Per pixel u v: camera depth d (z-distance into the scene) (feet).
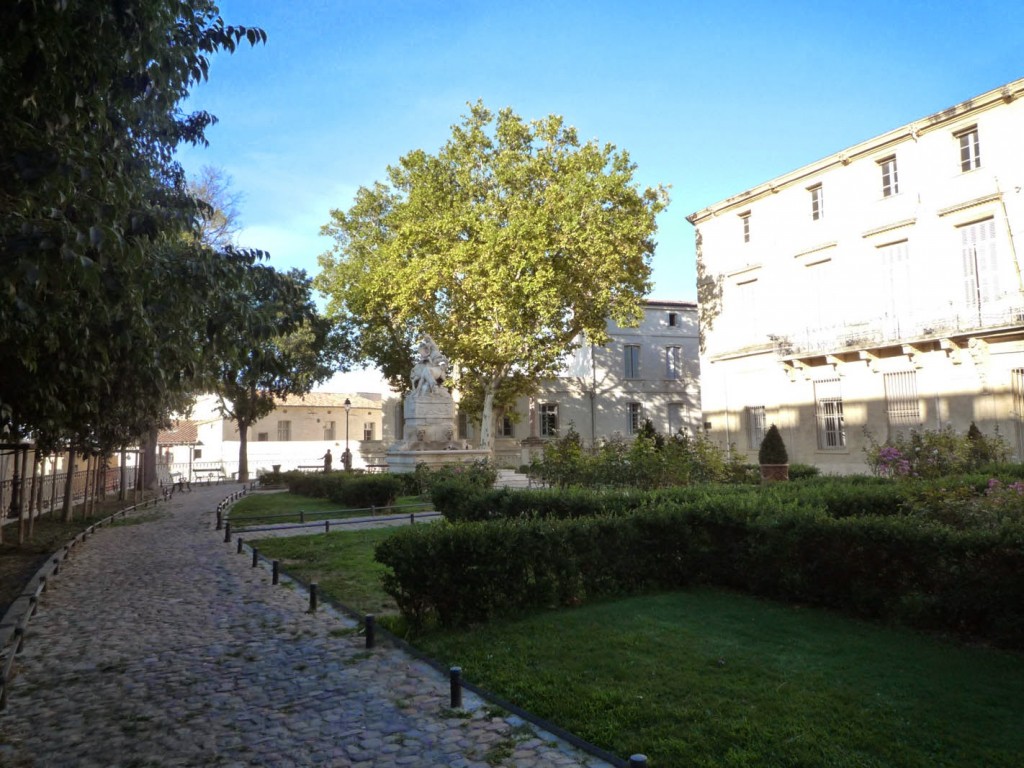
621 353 153.99
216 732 16.97
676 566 29.14
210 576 37.50
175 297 24.25
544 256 96.68
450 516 42.65
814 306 95.91
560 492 36.76
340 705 18.42
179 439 199.93
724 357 108.58
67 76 17.31
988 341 74.02
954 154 79.82
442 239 100.94
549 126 104.88
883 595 23.04
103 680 21.08
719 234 111.34
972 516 24.99
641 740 14.96
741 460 60.85
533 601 25.93
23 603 30.89
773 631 22.18
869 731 14.73
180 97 25.99
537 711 16.99
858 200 90.22
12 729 17.47
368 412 217.56
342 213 126.72
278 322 26.66
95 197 18.70
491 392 114.11
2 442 51.44
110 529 60.59
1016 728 14.64
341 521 59.41
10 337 23.08
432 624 25.25
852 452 88.48
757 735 14.79
